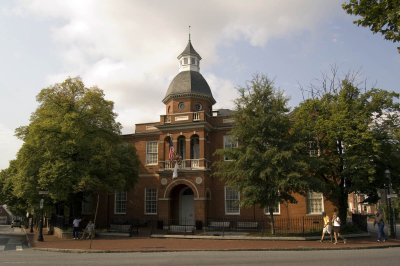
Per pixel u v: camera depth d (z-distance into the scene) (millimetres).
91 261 13773
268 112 23453
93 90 28938
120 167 28875
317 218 29172
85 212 37500
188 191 33656
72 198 29516
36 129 25016
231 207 31734
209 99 35656
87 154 26547
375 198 26422
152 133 36219
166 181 31375
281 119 22891
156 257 14898
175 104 34594
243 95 24219
